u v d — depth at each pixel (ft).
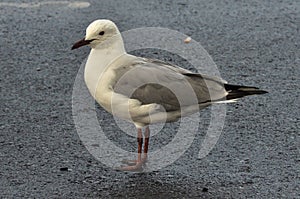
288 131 44.52
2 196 37.45
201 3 65.87
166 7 64.80
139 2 65.82
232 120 45.96
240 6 65.21
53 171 39.99
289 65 54.49
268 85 51.16
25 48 57.47
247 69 53.93
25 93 50.03
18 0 66.54
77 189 38.22
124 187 38.40
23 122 45.85
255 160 41.06
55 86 51.11
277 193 37.65
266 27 61.11
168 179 39.19
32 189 38.17
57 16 62.95
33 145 42.91
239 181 38.83
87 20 62.03
